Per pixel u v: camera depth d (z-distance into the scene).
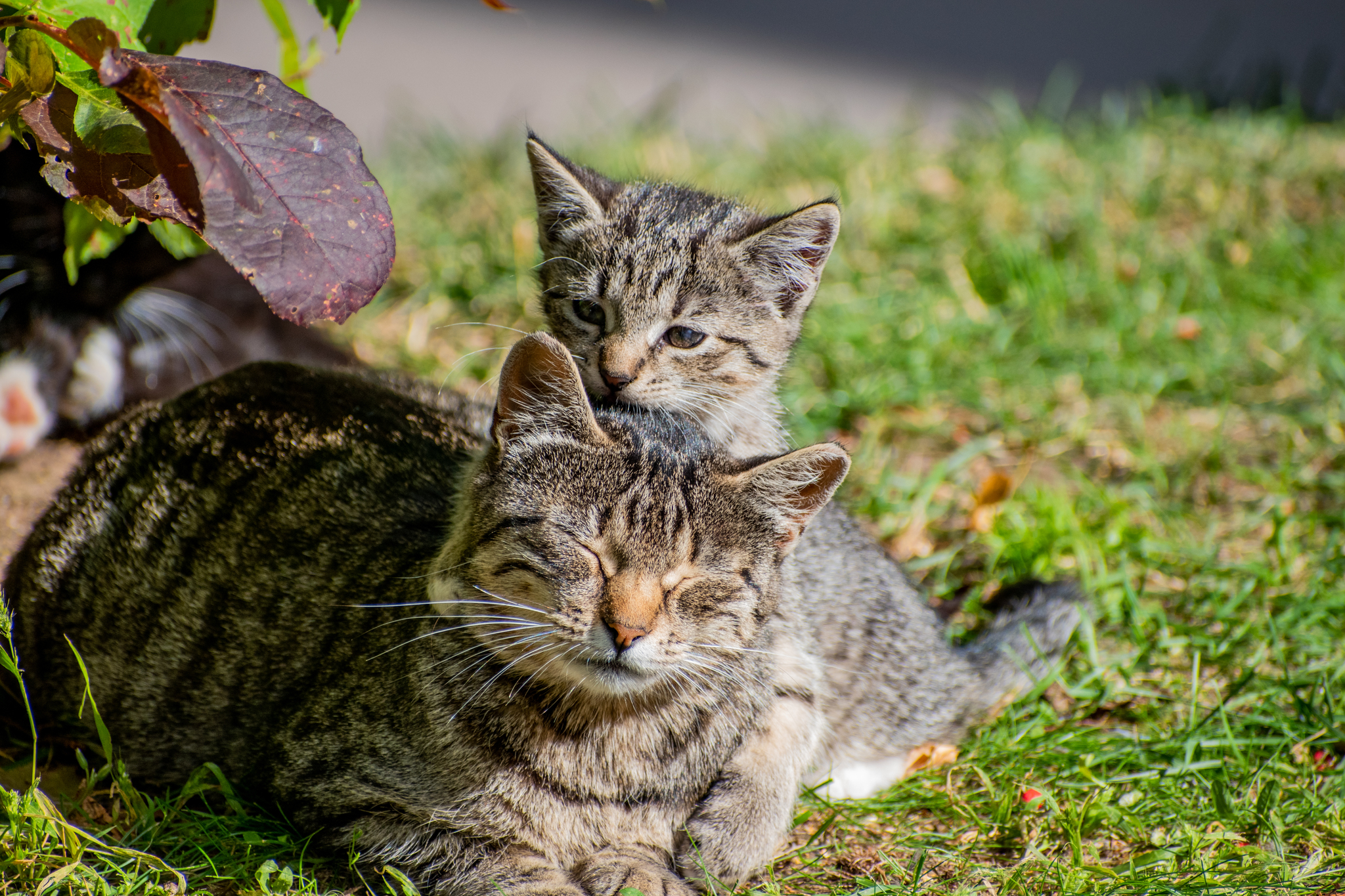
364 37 15.89
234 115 3.32
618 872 3.81
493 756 3.84
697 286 5.71
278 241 3.35
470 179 10.35
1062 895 3.78
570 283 5.91
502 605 3.80
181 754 4.33
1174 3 19.48
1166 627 5.38
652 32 17.27
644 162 10.75
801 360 7.63
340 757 3.93
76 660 4.51
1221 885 3.79
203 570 4.41
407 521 4.38
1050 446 7.01
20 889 3.60
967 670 5.29
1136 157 10.31
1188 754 4.56
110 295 6.71
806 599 5.05
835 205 5.88
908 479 6.48
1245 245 8.81
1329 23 17.69
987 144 11.25
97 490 4.74
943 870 4.07
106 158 3.59
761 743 4.35
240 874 3.79
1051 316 7.95
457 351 7.69
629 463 3.93
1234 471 6.51
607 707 3.93
